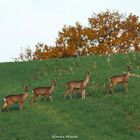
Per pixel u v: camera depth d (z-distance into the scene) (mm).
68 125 73750
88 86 90938
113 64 107938
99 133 70750
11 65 118312
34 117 77250
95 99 84938
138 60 109188
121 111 78250
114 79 86625
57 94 88812
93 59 113375
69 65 110875
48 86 94500
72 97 87000
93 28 198375
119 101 82125
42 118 76688
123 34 193125
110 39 194875
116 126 73500
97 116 76750
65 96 87000
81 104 82125
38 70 110750
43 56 184500
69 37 191375
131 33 192875
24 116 77812
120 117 76375
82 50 189750
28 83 101000
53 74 105312
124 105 80438
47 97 87750
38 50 191250
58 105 82812
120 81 86812
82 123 74438
